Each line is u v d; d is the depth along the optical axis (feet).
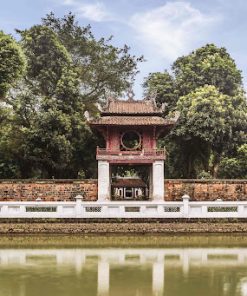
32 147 168.04
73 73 188.44
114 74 223.71
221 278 77.51
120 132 155.74
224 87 225.97
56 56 199.72
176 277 78.28
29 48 199.11
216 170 202.90
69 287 71.15
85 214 126.62
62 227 125.70
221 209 128.67
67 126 169.89
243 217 127.75
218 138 187.42
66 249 107.04
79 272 82.12
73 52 223.92
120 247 109.81
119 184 169.99
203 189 155.74
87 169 189.47
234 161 180.04
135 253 102.01
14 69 157.17
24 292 67.92
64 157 168.14
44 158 169.37
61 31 224.94
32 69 199.52
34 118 171.42
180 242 117.50
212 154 204.54
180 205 127.95
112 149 154.81
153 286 72.08
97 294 67.46
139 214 127.24
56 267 86.43
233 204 128.36
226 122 191.21
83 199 153.07
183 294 67.41
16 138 177.58
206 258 95.96
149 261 92.53
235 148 193.47
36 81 199.82
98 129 155.84
